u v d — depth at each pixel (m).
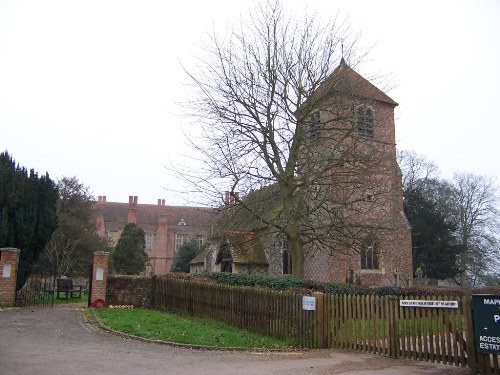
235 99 22.44
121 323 14.55
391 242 30.16
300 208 22.52
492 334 8.79
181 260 63.12
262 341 12.86
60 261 39.06
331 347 12.35
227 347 11.55
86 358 9.53
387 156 24.14
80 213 45.44
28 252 21.42
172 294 19.89
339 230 21.92
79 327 14.08
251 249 32.16
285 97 22.44
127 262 55.03
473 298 9.19
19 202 20.84
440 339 10.09
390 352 11.00
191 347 11.50
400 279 31.62
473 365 9.21
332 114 23.59
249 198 22.73
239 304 15.38
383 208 28.09
